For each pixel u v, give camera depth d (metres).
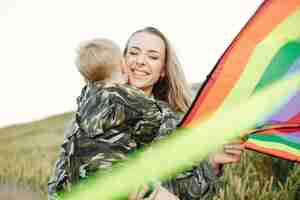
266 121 1.70
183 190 1.66
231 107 1.72
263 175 2.33
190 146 1.64
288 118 1.71
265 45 1.75
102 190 1.38
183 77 1.99
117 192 1.38
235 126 1.71
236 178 2.25
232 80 1.74
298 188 2.23
